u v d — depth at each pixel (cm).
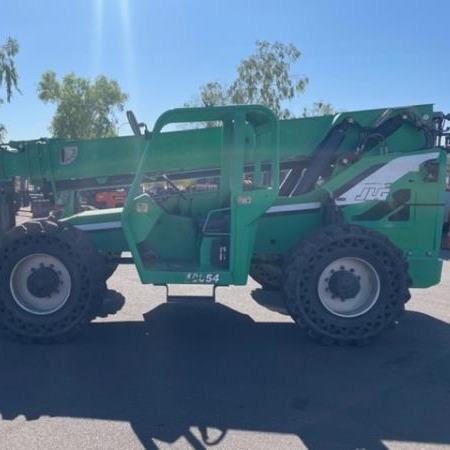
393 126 733
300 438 424
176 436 425
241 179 645
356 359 596
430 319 766
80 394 499
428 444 418
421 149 734
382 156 714
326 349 627
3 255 640
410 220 717
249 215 649
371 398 497
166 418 454
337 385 525
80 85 5219
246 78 3086
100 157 763
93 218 705
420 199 715
